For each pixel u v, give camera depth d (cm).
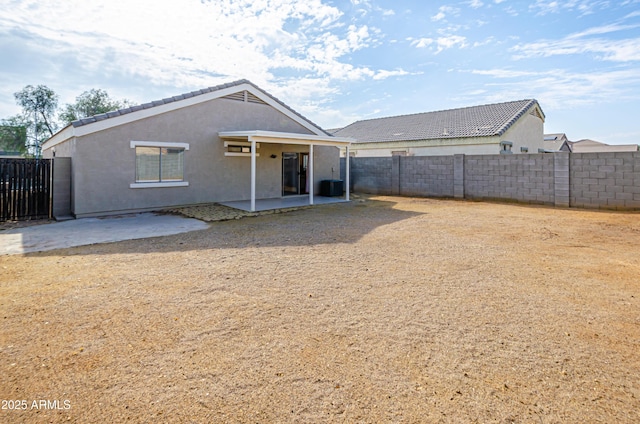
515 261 687
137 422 255
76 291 524
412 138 2534
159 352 354
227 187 1559
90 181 1199
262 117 1669
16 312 448
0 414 262
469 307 467
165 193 1367
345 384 302
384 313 449
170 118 1364
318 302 485
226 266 659
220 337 385
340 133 3306
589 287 541
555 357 345
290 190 1878
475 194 1762
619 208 1344
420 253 752
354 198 1841
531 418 259
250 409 270
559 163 1484
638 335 389
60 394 288
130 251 773
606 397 283
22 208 1162
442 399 282
